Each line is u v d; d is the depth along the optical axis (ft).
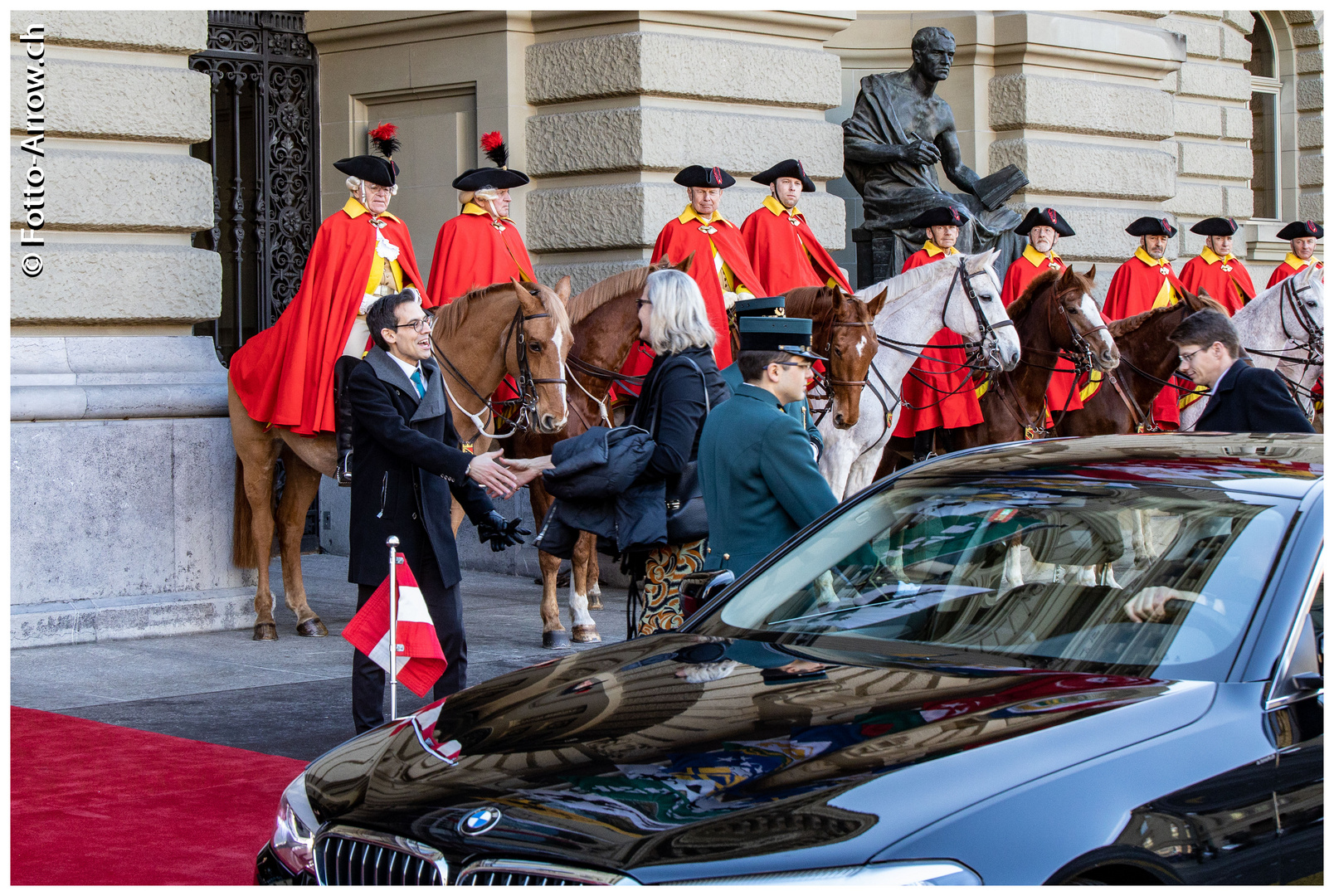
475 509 19.90
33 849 16.62
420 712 12.86
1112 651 11.72
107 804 18.53
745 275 36.22
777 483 15.35
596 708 11.57
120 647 30.48
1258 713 10.71
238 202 41.70
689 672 12.20
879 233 47.01
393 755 11.73
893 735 10.30
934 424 34.99
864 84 47.75
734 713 11.04
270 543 31.99
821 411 29.73
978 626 12.65
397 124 43.14
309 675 27.50
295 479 32.17
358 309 30.99
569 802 9.96
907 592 13.35
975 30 51.83
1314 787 10.63
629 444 18.06
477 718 11.95
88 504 31.17
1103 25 54.24
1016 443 15.35
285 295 43.34
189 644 31.04
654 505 18.37
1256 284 70.64
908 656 12.34
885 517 14.29
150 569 32.09
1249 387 20.10
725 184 36.22
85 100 31.65
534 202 41.42
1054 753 9.91
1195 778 10.04
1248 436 14.66
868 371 31.55
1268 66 74.33
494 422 30.76
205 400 32.63
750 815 9.45
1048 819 9.38
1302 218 74.18
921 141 46.93
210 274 33.91
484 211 34.60
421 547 19.80
